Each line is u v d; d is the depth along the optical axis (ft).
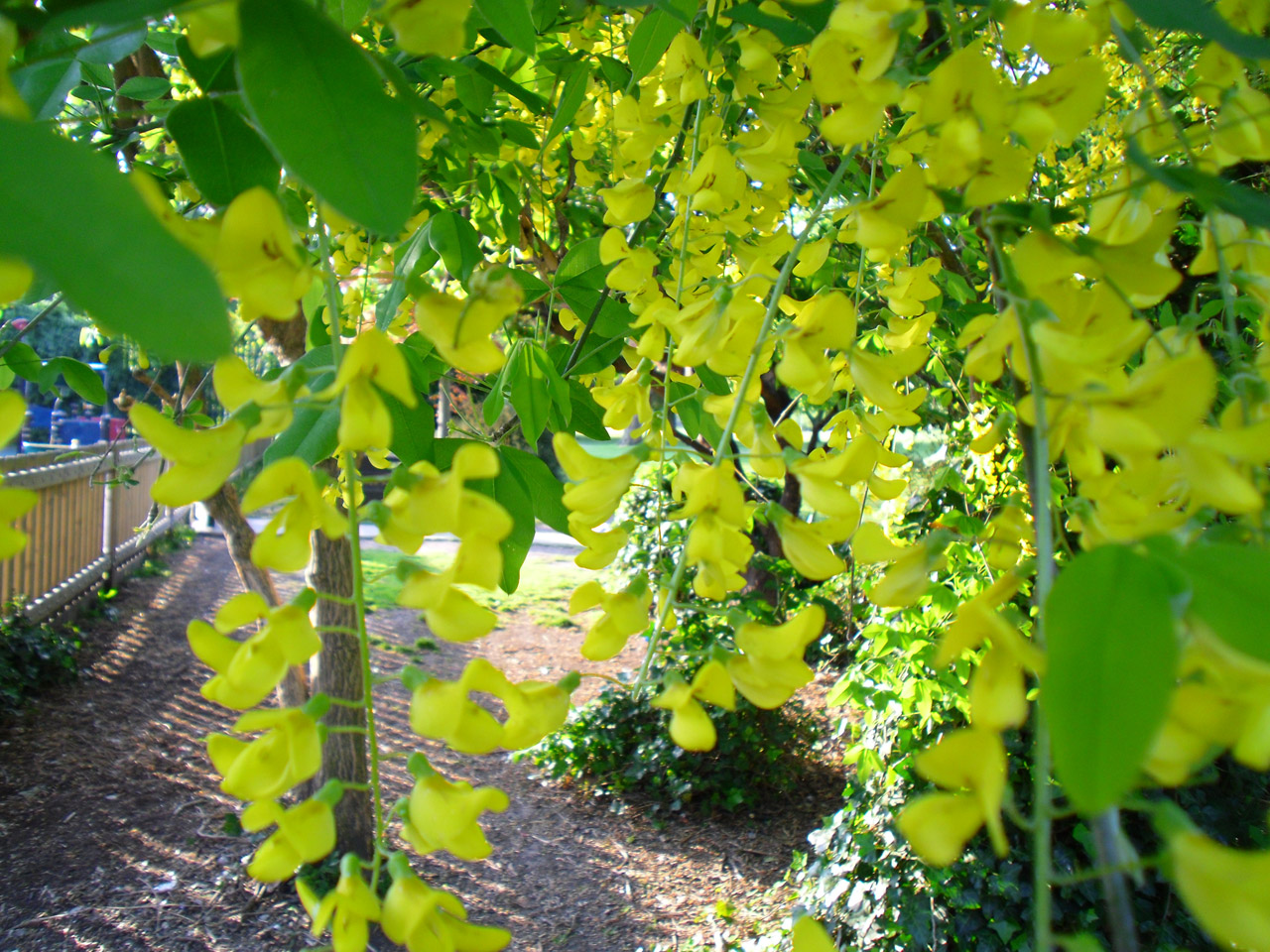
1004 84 2.40
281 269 2.11
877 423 3.60
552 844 15.99
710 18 3.97
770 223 4.44
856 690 10.22
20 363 6.52
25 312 11.64
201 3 1.95
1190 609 1.44
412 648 23.88
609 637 2.93
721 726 17.51
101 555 25.66
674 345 3.88
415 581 2.52
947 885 10.23
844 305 2.93
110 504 25.71
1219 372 2.91
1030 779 9.99
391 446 4.15
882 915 10.68
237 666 2.41
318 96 2.02
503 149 6.77
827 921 11.43
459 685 2.54
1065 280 2.40
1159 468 2.27
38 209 1.28
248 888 13.32
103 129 5.45
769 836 16.60
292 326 10.00
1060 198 6.23
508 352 4.60
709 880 15.21
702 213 4.25
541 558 37.11
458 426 5.33
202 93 2.83
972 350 2.42
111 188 1.31
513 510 4.26
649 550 18.10
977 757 1.80
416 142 2.06
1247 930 1.57
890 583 2.53
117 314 1.27
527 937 13.56
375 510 2.54
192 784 16.01
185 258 1.31
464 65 4.78
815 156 5.23
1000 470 9.57
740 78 4.15
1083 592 1.46
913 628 9.30
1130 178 2.70
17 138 1.31
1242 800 8.85
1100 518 2.43
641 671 2.90
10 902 12.64
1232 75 2.85
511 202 7.08
